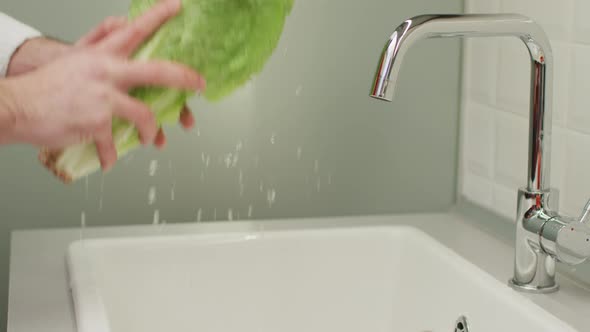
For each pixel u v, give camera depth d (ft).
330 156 3.67
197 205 3.57
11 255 3.07
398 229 3.26
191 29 2.35
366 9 3.58
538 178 2.59
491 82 3.47
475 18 2.39
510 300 2.51
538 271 2.66
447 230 3.41
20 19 3.32
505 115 3.37
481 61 3.54
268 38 2.43
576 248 2.46
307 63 3.57
